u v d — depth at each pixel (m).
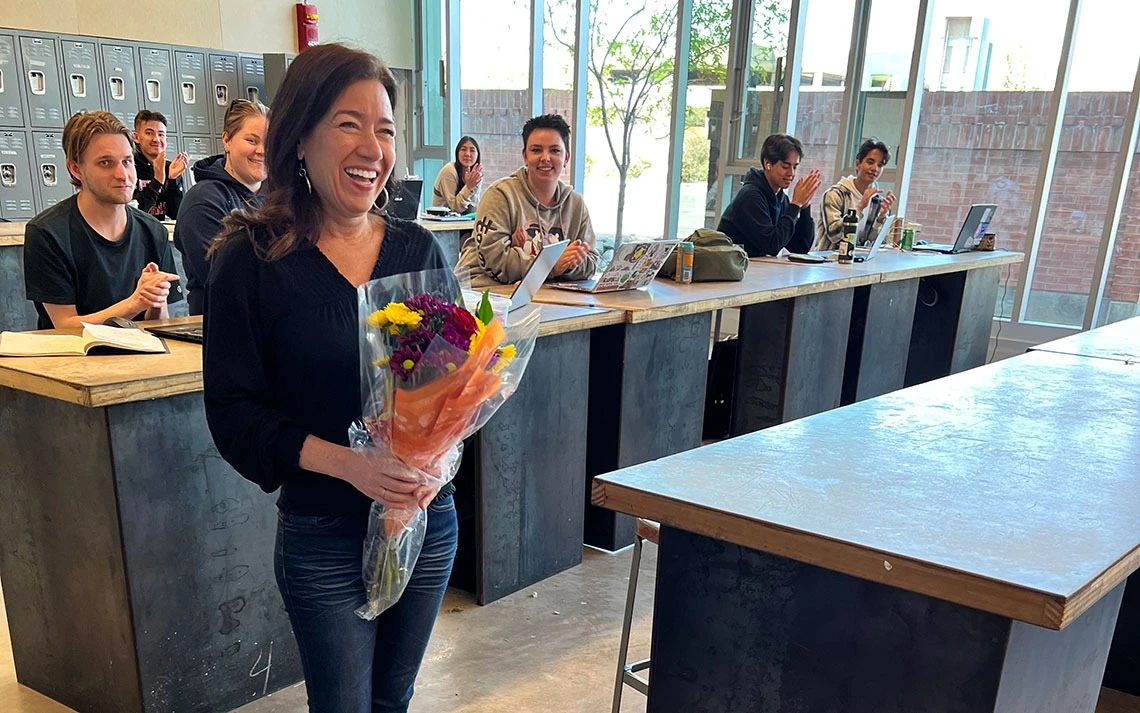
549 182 3.33
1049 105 5.45
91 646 1.98
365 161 1.25
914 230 5.23
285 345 1.27
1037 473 1.43
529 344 1.33
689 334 3.19
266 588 2.13
